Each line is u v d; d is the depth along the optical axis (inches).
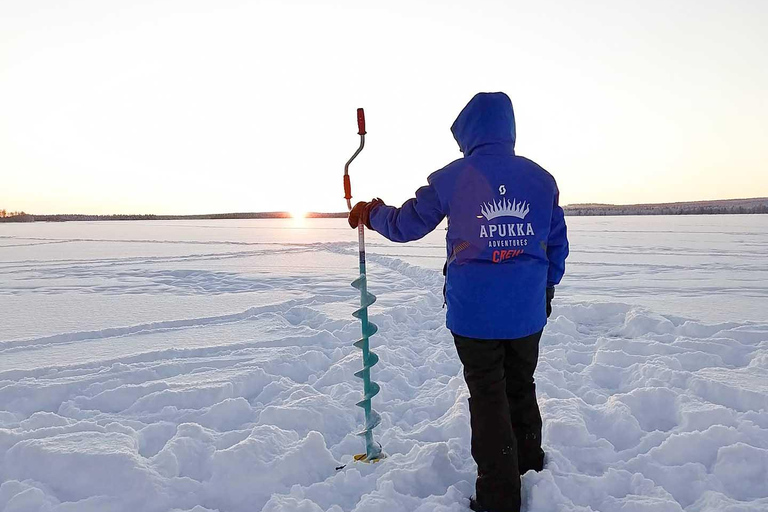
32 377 150.3
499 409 77.4
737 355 157.3
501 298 75.7
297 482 90.2
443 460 91.6
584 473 90.7
